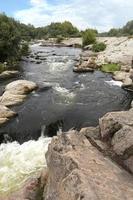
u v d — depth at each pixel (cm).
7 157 1498
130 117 1022
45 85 2842
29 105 2277
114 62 3869
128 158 871
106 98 2447
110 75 3344
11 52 4191
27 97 2464
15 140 1744
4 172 1344
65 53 5559
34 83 2716
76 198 684
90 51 5431
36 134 1805
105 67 3662
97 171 782
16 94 2439
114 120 990
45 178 1005
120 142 915
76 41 8225
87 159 842
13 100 2334
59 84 2900
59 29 11794
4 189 1206
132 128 924
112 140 952
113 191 702
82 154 871
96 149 937
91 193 678
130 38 5819
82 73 3478
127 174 810
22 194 966
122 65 3703
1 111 2030
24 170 1362
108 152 924
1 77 3191
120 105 2266
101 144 966
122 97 2478
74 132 1018
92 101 2364
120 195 692
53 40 9306
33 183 1014
